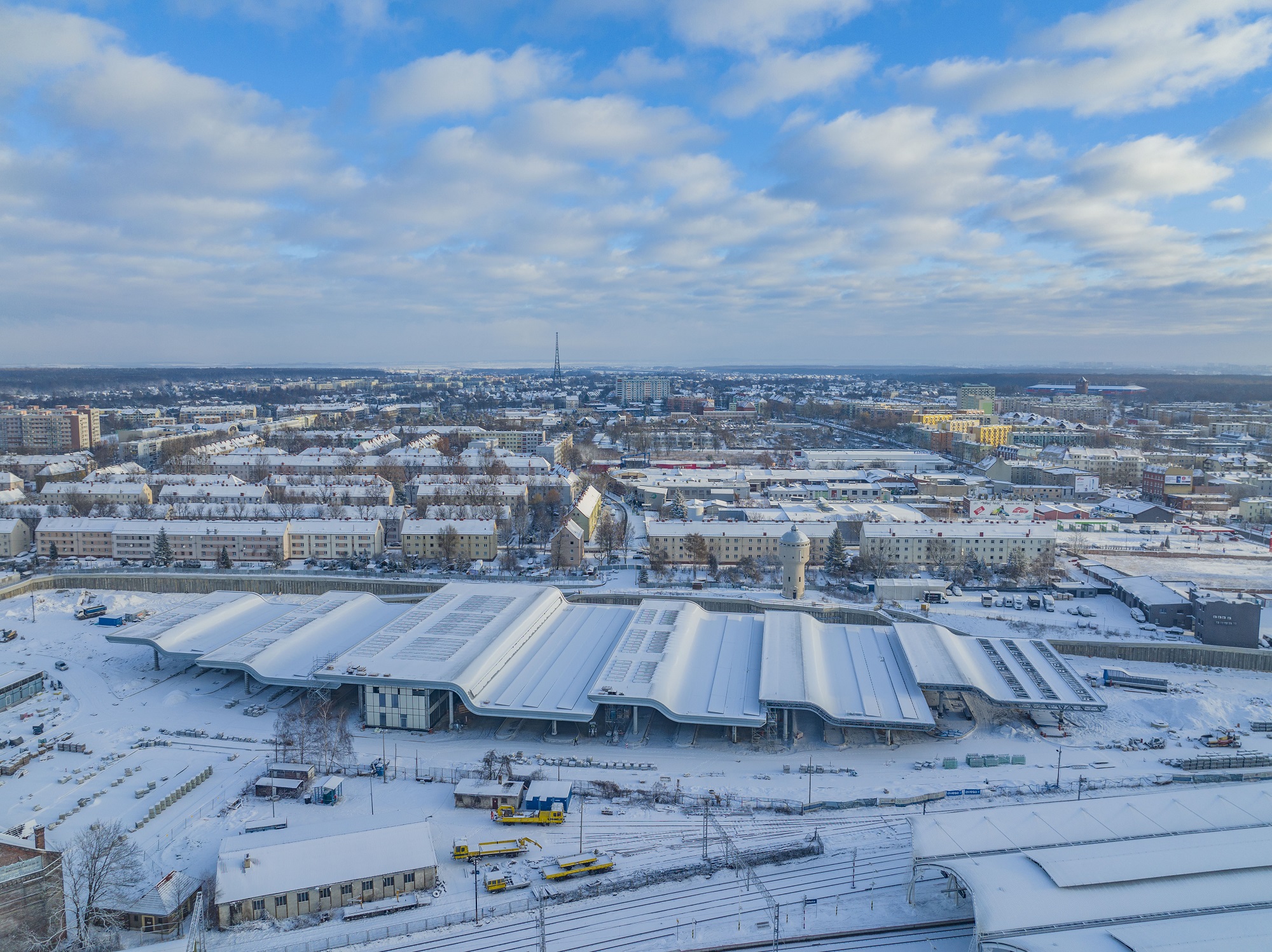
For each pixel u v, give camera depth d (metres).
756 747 185.75
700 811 156.12
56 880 119.00
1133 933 105.62
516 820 150.38
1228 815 137.12
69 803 155.62
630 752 182.62
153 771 169.75
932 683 194.25
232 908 122.69
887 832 148.75
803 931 120.56
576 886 131.50
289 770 165.25
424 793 162.12
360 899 128.50
